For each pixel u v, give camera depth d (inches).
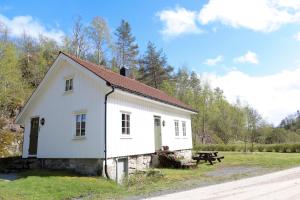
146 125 695.1
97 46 1743.4
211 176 539.5
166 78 1966.0
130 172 612.4
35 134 706.8
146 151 678.5
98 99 581.0
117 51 1921.8
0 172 644.7
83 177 515.5
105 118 560.1
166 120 803.4
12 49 1258.6
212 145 1681.8
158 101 727.1
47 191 411.5
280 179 454.9
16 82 1205.7
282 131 2374.5
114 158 570.3
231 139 2453.2
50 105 679.7
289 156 997.8
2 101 1134.4
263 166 688.4
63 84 663.1
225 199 309.1
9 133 1040.2
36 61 1569.9
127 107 629.3
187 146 919.7
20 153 990.4
